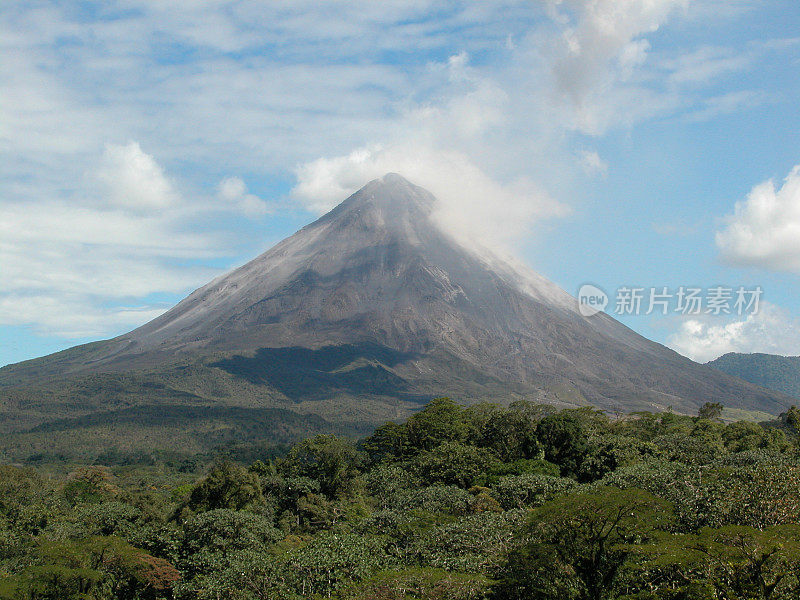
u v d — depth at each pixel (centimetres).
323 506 7369
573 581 3831
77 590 4788
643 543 3803
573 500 3972
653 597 3456
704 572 3331
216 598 4656
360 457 9350
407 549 4897
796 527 3512
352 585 4406
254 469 8669
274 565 4781
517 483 6081
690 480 4741
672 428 10156
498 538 4534
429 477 8056
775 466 4550
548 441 8519
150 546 5828
